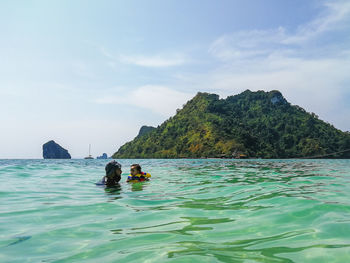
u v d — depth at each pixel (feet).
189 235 9.14
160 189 21.35
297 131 619.26
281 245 7.93
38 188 22.21
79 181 28.19
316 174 36.24
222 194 18.20
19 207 14.16
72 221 11.23
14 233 9.58
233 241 8.41
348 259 6.77
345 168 54.29
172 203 15.08
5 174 35.32
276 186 21.95
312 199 15.14
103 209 13.58
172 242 8.44
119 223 10.85
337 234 8.80
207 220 11.13
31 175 34.96
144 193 19.22
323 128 653.30
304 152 541.34
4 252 7.76
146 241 8.59
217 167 61.93
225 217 11.57
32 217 11.94
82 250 7.89
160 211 12.98
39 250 7.91
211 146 519.19
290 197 15.94
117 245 8.26
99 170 47.96
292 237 8.64
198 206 14.10
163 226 10.32
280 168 55.11
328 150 539.70
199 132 588.09
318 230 9.30
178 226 10.27
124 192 19.83
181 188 21.83
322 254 7.14
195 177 32.58
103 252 7.69
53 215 12.33
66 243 8.50
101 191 20.44
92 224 10.72
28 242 8.62
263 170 47.42
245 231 9.46
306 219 10.82
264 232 9.28
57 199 16.70
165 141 641.40
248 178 30.30
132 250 7.80
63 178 31.63
